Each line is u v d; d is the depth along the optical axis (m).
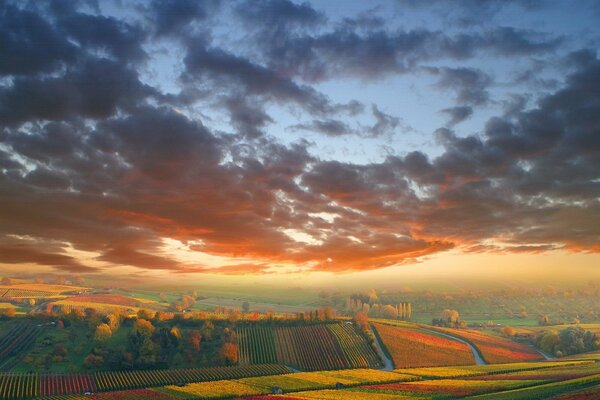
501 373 182.12
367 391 144.50
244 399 137.38
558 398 107.38
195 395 143.62
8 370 174.75
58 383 160.25
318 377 171.38
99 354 189.88
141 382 163.88
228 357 195.00
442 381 162.12
